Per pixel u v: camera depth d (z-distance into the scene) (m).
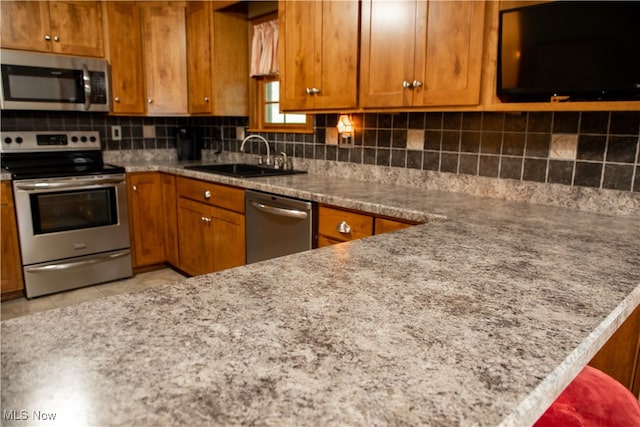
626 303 0.85
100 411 0.48
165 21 3.58
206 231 3.13
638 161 1.75
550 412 0.87
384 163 2.66
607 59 1.53
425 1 2.01
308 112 2.67
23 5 3.03
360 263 1.06
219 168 3.52
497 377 0.57
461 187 2.31
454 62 1.94
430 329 0.71
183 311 0.76
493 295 0.86
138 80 3.58
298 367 0.58
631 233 1.46
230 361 0.59
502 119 2.12
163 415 0.48
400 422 0.48
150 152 4.11
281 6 2.72
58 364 0.58
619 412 0.87
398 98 2.17
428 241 1.30
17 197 2.92
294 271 0.99
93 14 3.33
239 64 3.56
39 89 3.12
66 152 3.56
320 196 2.21
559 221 1.65
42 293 3.10
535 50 1.69
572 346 0.66
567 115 1.91
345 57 2.38
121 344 0.63
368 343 0.65
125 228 3.43
